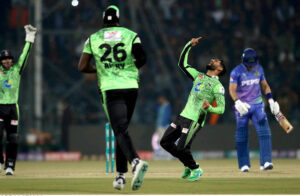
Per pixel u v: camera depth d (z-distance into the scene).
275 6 93.44
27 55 40.31
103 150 71.75
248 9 92.50
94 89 82.62
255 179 32.84
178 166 51.84
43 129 78.94
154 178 34.47
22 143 73.50
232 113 77.38
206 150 71.50
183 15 91.31
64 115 73.69
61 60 85.62
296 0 94.31
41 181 32.19
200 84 33.38
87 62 25.45
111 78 24.64
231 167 48.28
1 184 30.00
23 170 46.56
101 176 37.25
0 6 80.69
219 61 33.97
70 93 81.81
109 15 25.39
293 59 88.69
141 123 79.50
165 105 70.50
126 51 24.77
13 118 40.22
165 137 33.31
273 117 75.25
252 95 40.97
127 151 23.48
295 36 90.44
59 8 87.94
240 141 41.28
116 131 23.95
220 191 25.61
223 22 90.44
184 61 34.41
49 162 66.00
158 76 83.94
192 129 33.03
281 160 64.56
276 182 30.44
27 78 76.94
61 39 87.25
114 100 24.44
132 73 24.94
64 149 73.56
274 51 88.62
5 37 79.38
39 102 75.12
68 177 36.31
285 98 75.06
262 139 41.06
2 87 40.09
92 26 87.56
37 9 76.38
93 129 72.06
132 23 81.25
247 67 40.84
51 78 83.50
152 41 83.25
